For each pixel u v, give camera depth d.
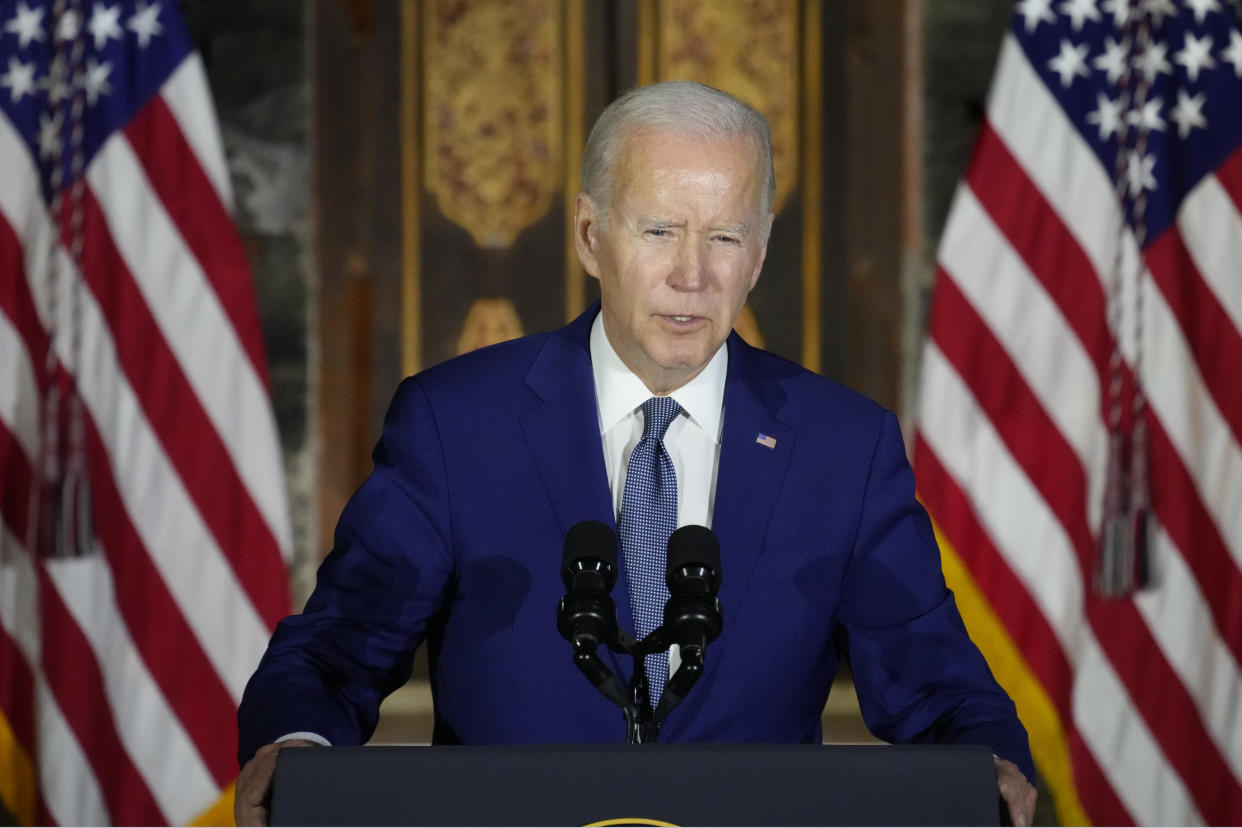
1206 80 15.38
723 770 4.34
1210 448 14.94
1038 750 15.38
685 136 5.73
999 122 15.55
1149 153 15.41
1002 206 15.48
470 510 6.29
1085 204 15.40
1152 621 15.05
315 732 5.44
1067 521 15.29
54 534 14.29
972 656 6.20
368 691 6.06
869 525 6.36
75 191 14.96
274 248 17.56
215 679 14.95
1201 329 15.07
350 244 17.98
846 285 18.00
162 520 14.99
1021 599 15.29
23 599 14.95
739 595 6.12
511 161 18.12
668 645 4.91
